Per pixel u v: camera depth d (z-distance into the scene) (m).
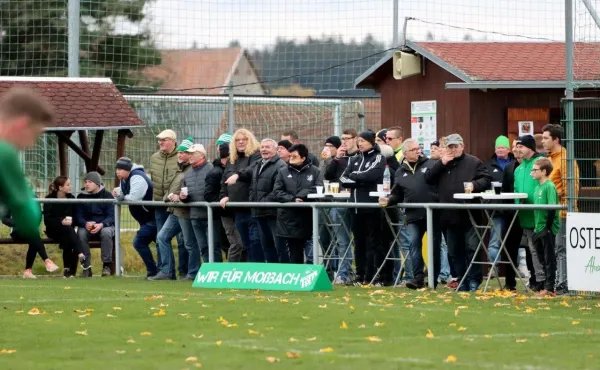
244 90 87.06
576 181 43.91
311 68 87.12
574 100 44.06
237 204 53.84
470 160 47.56
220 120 77.75
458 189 47.50
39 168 73.44
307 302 42.00
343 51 86.50
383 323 35.28
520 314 37.91
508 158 53.44
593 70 45.50
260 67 87.31
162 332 33.31
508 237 48.00
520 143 47.47
